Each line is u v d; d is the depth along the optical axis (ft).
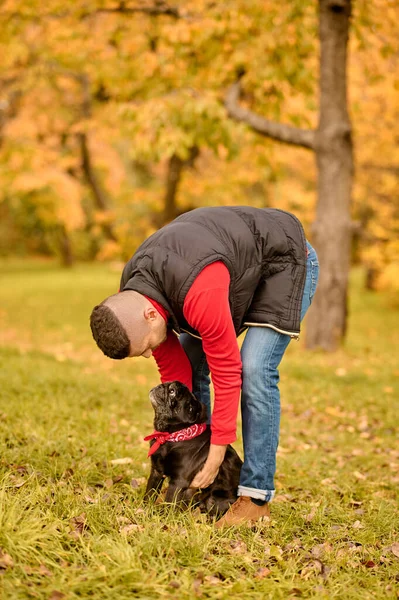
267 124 34.40
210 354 9.22
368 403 23.79
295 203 52.39
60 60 43.37
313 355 33.35
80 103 56.75
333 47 32.42
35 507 9.69
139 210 59.57
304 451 17.25
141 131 33.86
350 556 9.82
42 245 149.18
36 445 13.23
